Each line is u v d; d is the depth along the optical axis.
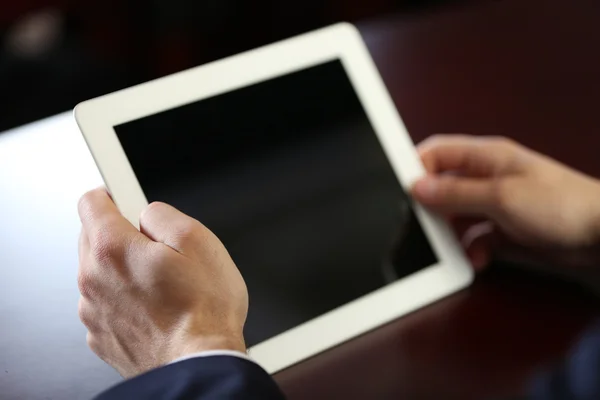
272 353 0.66
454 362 0.67
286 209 0.71
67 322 0.69
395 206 0.76
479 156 0.82
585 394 0.56
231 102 0.71
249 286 0.66
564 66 1.12
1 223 0.82
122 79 1.55
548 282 0.78
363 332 0.71
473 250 0.80
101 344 0.58
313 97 0.76
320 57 0.78
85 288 0.56
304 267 0.70
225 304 0.55
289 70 0.75
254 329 0.66
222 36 2.24
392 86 1.08
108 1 2.19
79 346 0.66
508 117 1.01
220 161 0.69
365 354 0.68
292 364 0.66
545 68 1.12
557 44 1.17
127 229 0.56
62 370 0.64
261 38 2.28
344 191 0.74
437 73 1.11
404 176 0.78
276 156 0.72
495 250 0.83
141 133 0.65
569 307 0.74
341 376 0.65
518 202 0.76
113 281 0.54
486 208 0.77
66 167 0.90
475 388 0.63
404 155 0.79
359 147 0.77
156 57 2.22
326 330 0.69
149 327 0.54
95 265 0.55
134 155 0.64
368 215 0.75
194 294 0.53
